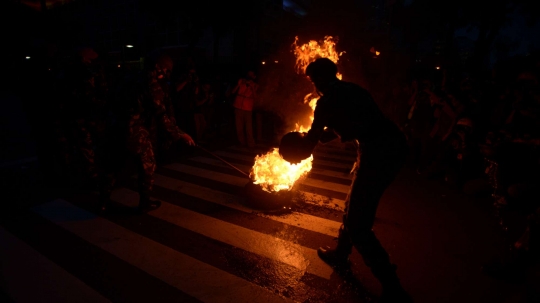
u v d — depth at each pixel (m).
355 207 2.45
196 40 16.50
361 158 2.42
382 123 2.41
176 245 3.25
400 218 4.07
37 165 5.75
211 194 4.68
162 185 5.02
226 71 11.98
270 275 2.81
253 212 4.08
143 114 3.60
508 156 3.65
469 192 4.90
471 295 2.61
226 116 9.86
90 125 4.43
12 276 2.68
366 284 2.74
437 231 3.72
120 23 26.38
